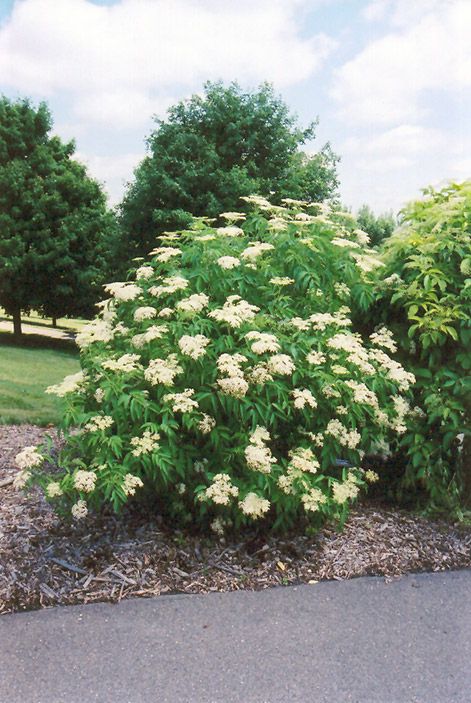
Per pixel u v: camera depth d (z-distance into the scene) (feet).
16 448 18.07
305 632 10.05
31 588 10.85
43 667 9.00
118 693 8.50
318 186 49.73
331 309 14.47
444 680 8.93
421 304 14.23
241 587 11.37
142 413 11.92
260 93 48.73
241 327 12.40
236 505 12.23
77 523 12.82
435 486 14.48
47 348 58.18
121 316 14.03
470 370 14.65
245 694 8.54
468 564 12.66
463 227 14.96
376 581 11.82
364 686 8.76
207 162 45.73
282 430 13.32
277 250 14.24
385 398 14.21
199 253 13.85
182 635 9.88
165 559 11.88
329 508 12.45
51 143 61.77
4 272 56.13
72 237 57.16
